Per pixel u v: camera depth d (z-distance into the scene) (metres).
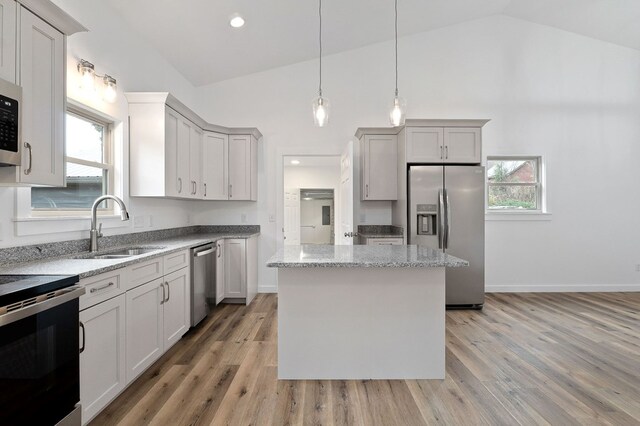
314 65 4.84
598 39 4.86
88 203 2.89
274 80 4.83
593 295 4.68
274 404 2.08
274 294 4.79
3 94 1.62
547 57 4.86
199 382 2.34
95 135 2.98
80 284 1.71
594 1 4.19
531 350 2.87
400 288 2.40
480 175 4.16
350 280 2.40
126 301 2.14
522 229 4.85
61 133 2.04
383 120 4.84
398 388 2.28
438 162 4.23
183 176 3.73
